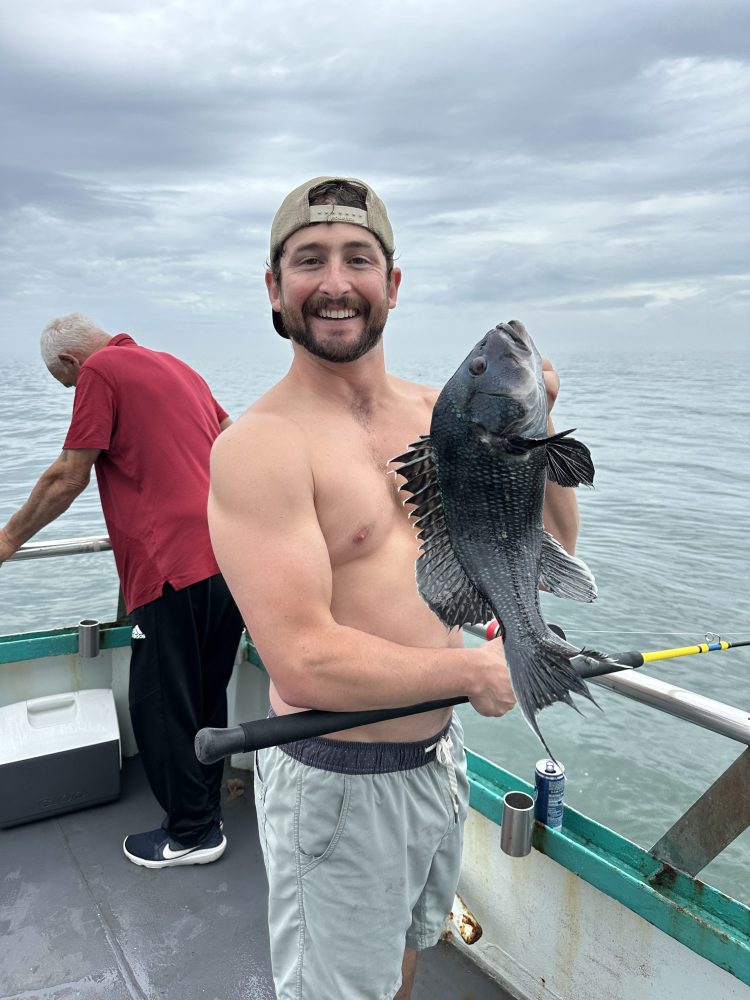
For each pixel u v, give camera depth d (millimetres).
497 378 1167
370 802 1521
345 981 1572
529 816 1973
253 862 2879
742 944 1637
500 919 2229
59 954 2422
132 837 2906
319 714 1348
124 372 2658
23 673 3330
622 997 1937
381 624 1506
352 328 1457
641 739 5926
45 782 3049
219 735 1275
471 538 1243
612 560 9859
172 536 2672
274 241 1495
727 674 6543
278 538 1332
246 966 2377
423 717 1585
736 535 11211
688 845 1771
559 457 1185
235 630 2939
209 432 2922
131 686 2771
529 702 1157
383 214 1500
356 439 1512
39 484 2736
